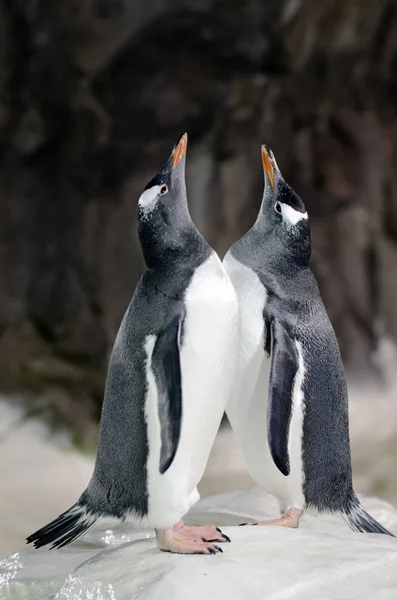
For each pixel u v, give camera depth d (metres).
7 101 12.47
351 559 3.38
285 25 12.69
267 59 13.10
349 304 13.51
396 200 14.31
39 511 7.83
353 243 13.62
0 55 12.29
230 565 3.25
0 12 12.18
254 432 3.87
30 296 12.38
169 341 3.28
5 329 12.07
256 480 4.00
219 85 12.91
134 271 12.32
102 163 12.70
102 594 3.25
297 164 13.91
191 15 12.37
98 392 11.29
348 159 14.14
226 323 3.38
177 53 12.80
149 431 3.31
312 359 3.81
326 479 3.89
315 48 13.22
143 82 12.78
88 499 3.55
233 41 12.78
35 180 12.59
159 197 3.52
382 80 14.59
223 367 3.39
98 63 12.48
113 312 12.32
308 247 4.02
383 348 13.39
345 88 14.20
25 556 3.94
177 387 3.23
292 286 3.90
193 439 3.36
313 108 13.91
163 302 3.38
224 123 13.03
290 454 3.79
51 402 10.31
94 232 12.46
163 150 12.70
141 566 3.34
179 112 12.87
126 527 4.45
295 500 3.90
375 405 12.37
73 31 12.27
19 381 10.81
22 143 12.54
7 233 12.45
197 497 3.49
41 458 8.95
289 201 3.96
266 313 3.80
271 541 3.52
